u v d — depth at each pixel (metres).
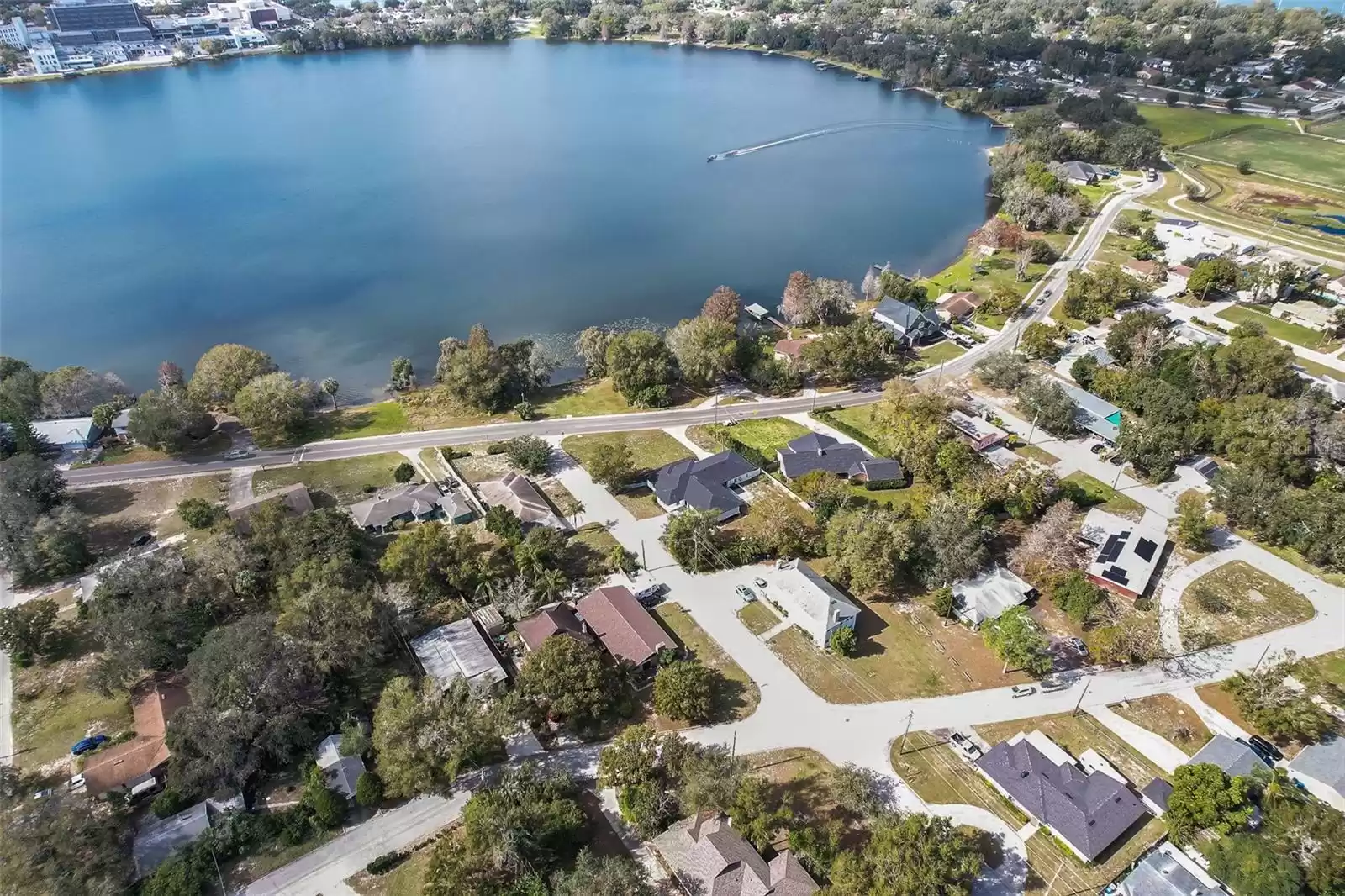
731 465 133.12
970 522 110.31
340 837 79.69
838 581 110.19
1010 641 92.56
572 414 157.88
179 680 95.81
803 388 164.38
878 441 140.62
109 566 108.25
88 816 76.06
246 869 76.69
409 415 159.88
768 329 195.50
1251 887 68.38
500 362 160.12
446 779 81.44
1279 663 90.81
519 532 116.62
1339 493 117.38
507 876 72.88
